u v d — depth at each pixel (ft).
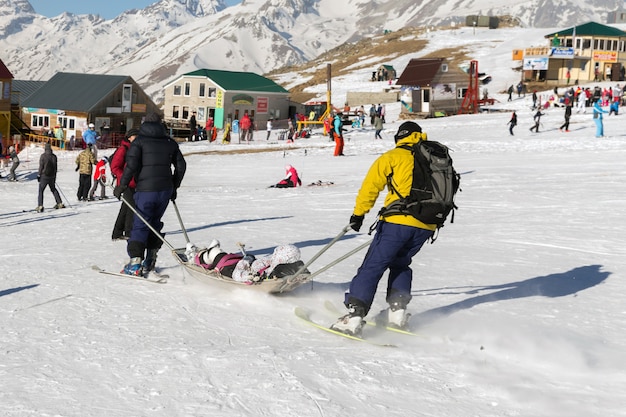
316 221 45.21
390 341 19.75
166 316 21.98
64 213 58.75
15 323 21.07
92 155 74.28
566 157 94.79
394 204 19.92
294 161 116.16
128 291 25.45
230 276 25.13
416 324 21.43
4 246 37.24
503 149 119.03
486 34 490.08
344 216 47.93
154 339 19.42
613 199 50.83
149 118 28.55
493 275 28.02
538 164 86.63
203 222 46.11
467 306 23.44
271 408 14.57
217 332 20.22
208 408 14.56
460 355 18.20
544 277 27.45
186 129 215.92
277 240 37.17
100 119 230.48
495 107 244.01
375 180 19.84
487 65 359.46
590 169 76.89
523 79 306.14
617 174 69.87
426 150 19.85
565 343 18.99
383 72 384.27
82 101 228.43
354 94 316.60
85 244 37.22
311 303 23.97
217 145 157.69
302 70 520.01
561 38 302.04
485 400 15.12
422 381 16.17
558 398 15.14
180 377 16.28
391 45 492.13
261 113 269.64
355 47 559.38
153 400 14.98
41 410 14.44
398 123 210.38
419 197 19.72
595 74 294.46
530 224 40.88
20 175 127.95
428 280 27.35
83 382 16.02
